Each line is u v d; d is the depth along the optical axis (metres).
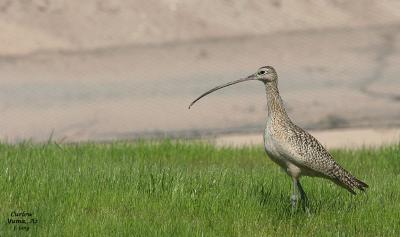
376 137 20.19
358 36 29.52
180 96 23.77
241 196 11.58
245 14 30.31
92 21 28.72
